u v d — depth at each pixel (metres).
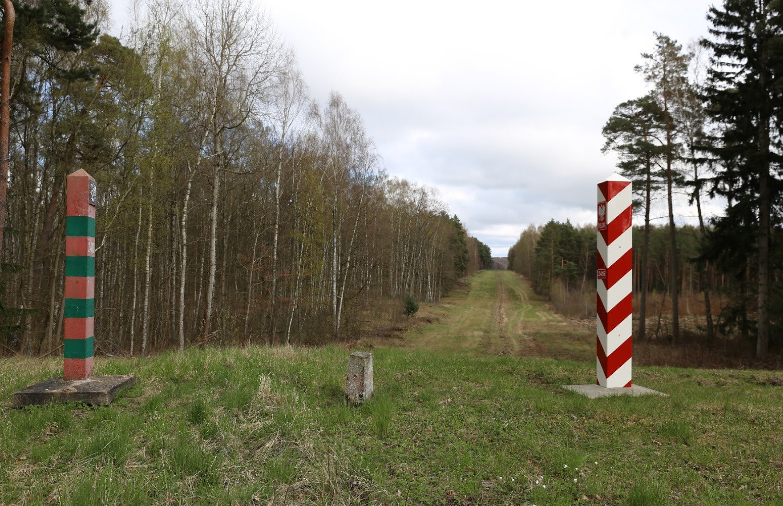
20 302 19.97
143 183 19.34
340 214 29.86
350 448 4.61
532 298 74.50
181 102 20.95
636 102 28.31
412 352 13.62
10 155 21.92
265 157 26.28
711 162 21.58
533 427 5.64
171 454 4.20
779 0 18.23
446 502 3.71
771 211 20.56
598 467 4.44
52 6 15.90
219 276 29.73
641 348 25.91
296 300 27.39
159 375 7.19
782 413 6.45
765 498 3.80
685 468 4.50
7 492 3.46
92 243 6.55
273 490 3.59
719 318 25.05
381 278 48.50
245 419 5.24
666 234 50.53
